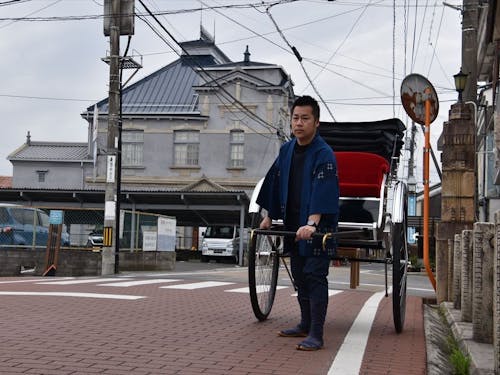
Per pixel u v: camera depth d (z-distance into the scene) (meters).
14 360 4.57
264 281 6.83
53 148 38.19
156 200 28.84
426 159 10.09
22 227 20.38
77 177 37.09
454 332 6.78
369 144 7.29
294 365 4.74
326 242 5.43
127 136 36.47
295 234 5.53
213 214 32.00
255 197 6.52
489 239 5.71
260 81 35.16
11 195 28.66
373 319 7.54
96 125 24.27
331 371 4.60
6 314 6.71
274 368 4.63
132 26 17.77
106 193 17.61
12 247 20.02
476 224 5.82
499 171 8.45
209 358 4.86
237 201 28.30
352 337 6.10
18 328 5.87
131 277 14.54
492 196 20.52
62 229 20.61
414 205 30.58
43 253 19.88
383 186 6.55
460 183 9.96
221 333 5.97
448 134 10.12
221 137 35.66
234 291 10.31
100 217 21.20
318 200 5.33
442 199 10.06
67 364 4.48
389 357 5.21
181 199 28.42
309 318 5.86
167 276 15.09
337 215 5.51
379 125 7.22
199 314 7.20
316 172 5.45
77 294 8.77
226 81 35.59
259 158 35.19
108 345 5.19
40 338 5.40
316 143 5.61
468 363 5.00
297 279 5.87
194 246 38.16
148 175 36.19
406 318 7.91
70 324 6.14
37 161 37.38
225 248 30.78
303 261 5.80
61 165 37.28
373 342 5.90
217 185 34.62
